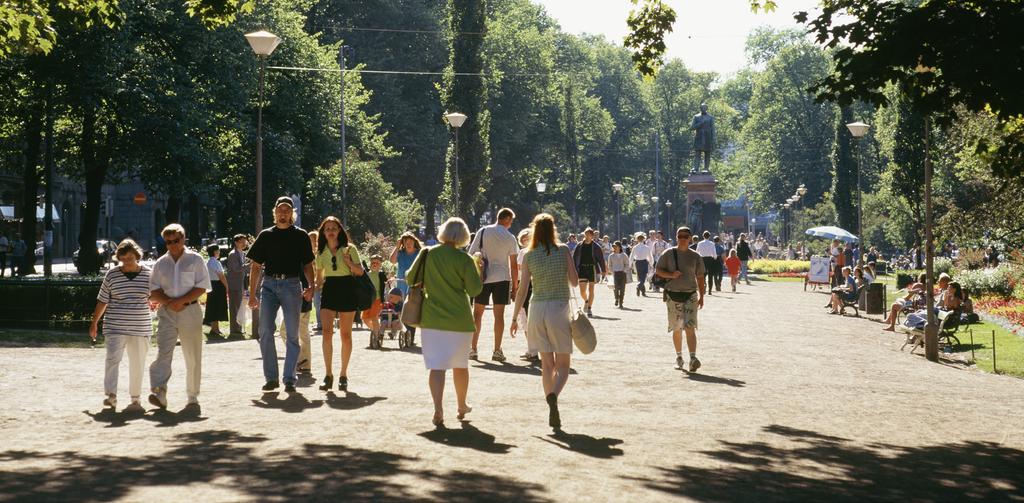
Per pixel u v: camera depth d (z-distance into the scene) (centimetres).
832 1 1228
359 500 686
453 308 1005
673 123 11206
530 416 1075
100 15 1736
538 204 8331
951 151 3912
